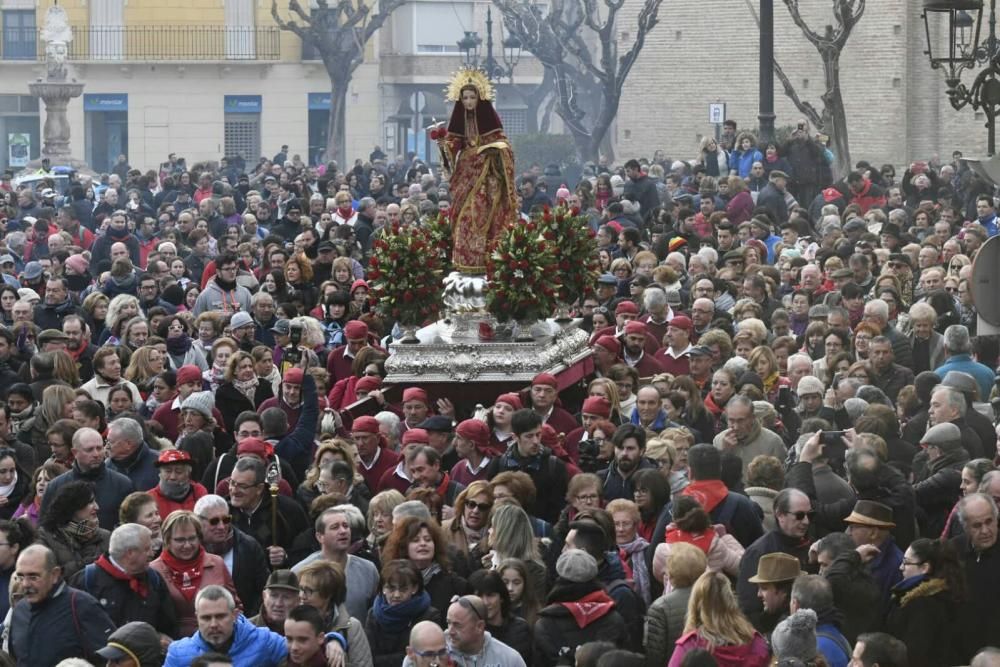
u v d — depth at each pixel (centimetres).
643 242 3675
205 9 10144
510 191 2441
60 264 3612
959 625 1523
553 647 1470
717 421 2192
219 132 10238
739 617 1372
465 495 1698
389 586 1512
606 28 8019
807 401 2153
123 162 8381
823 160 4922
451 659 1413
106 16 10075
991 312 1705
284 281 3122
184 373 2270
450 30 10762
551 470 1883
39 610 1507
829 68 6128
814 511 1702
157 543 1683
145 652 1382
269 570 1727
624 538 1664
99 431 2088
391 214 3941
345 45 9788
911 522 1712
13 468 1930
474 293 2367
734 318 2736
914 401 2167
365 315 2725
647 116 8838
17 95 10056
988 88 2206
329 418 2144
